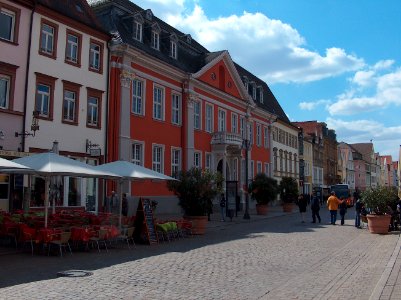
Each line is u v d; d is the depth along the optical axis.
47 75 23.36
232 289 8.98
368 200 20.84
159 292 8.66
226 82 43.31
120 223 17.03
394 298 7.62
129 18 31.25
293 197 42.38
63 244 13.70
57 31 24.20
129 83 29.08
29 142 22.16
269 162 55.03
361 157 130.00
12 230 14.42
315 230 22.78
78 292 8.55
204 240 18.33
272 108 59.34
